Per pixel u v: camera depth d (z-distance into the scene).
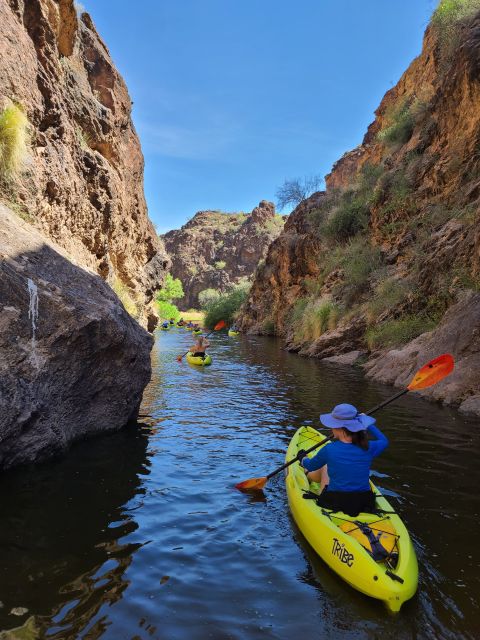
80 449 5.94
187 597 2.99
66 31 12.54
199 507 4.38
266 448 6.21
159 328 39.75
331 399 9.48
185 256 115.56
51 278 6.33
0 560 3.35
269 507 4.43
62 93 11.95
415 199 17.58
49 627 2.65
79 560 3.38
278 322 31.64
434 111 18.45
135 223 19.89
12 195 8.55
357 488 3.66
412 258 15.64
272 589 3.11
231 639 2.62
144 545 3.63
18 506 4.25
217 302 48.16
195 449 6.12
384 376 11.61
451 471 5.25
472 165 14.94
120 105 17.03
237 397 9.72
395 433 6.80
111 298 7.23
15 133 8.43
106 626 2.69
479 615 2.83
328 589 3.12
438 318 12.03
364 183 23.64
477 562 3.42
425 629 2.71
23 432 5.20
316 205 31.08
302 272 29.77
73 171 11.64
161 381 11.84
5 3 9.26
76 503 4.36
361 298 18.06
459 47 16.08
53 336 5.66
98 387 6.44
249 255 109.81
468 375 8.78
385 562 3.12
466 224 12.52
